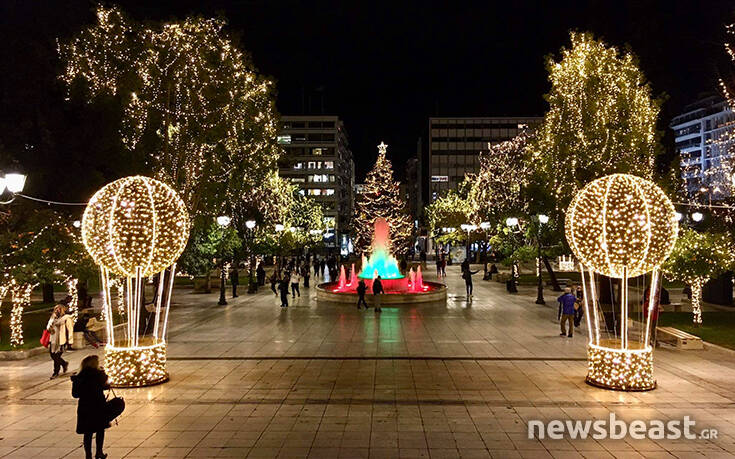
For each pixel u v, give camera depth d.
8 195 16.94
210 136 19.84
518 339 16.94
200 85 19.47
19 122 18.39
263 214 42.88
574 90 20.53
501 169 43.34
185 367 13.30
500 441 8.35
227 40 20.53
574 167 20.12
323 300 28.08
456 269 55.06
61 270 16.45
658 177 20.91
